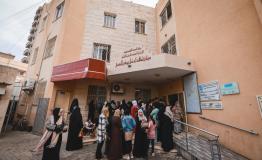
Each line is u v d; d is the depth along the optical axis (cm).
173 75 914
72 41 1088
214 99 685
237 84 586
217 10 713
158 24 1380
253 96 525
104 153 566
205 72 755
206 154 505
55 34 1157
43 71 1134
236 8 616
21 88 1360
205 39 774
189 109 839
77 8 1173
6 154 538
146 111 702
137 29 1385
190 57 876
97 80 1085
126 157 532
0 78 810
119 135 527
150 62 808
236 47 602
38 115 975
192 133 775
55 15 1266
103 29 1231
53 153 431
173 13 1113
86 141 702
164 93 1125
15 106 1380
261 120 495
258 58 519
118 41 1247
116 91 1098
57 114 461
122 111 612
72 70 895
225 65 645
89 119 868
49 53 1179
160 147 631
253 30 543
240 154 549
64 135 789
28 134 918
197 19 848
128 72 871
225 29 661
